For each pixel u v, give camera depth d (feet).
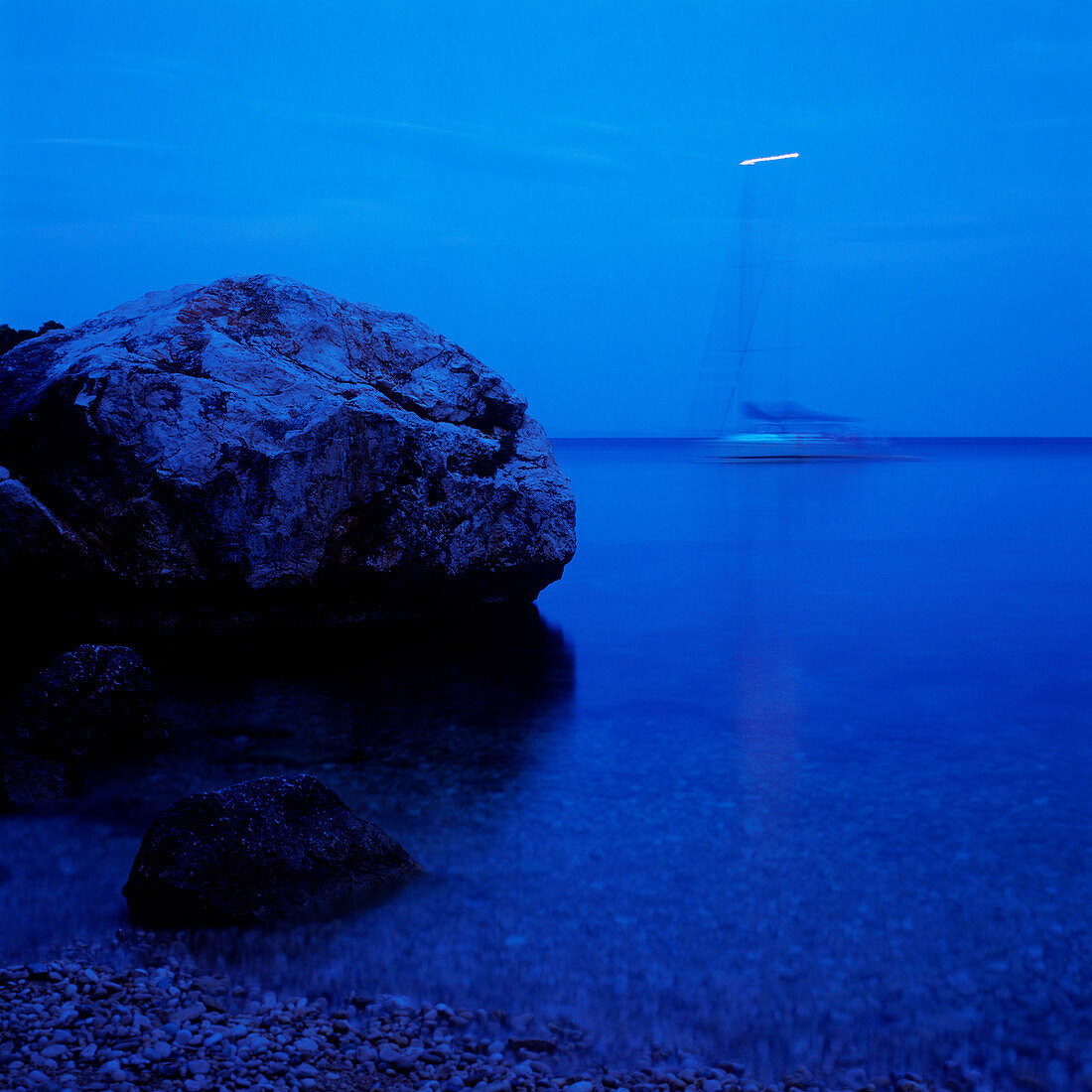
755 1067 20.02
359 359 61.57
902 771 37.63
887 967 23.67
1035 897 27.17
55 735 36.83
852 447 413.18
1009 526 137.80
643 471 333.21
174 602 54.85
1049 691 50.03
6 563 51.42
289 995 22.11
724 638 62.64
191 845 25.46
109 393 50.83
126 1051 19.21
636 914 26.07
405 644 57.31
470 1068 19.38
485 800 34.27
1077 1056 20.52
